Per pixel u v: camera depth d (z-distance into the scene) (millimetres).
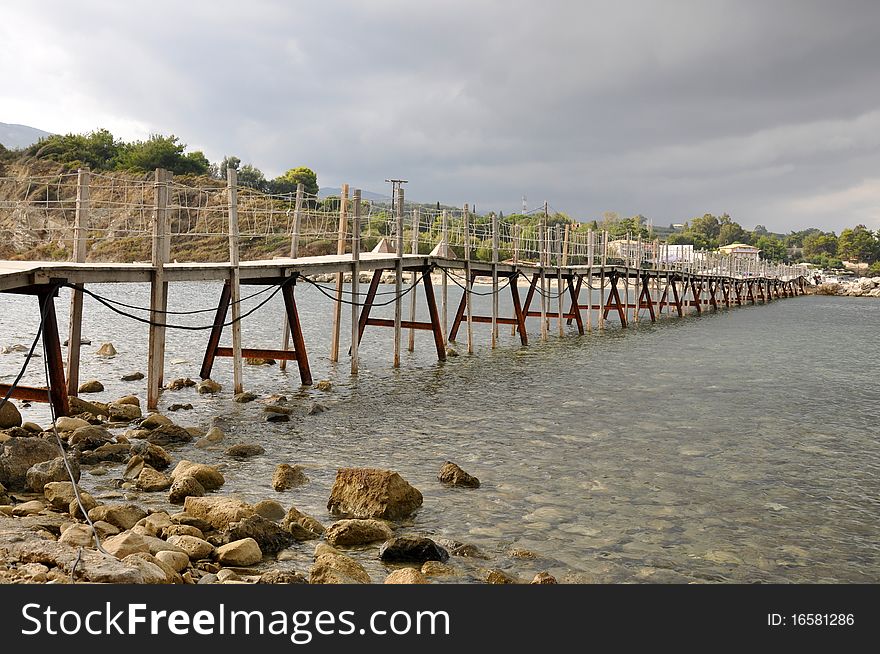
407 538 8922
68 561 7176
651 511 10938
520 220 87312
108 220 45625
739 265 85250
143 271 15250
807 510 11180
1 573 6930
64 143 92375
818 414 18438
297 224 21672
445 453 13773
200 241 49219
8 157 87562
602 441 15047
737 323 52156
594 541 9727
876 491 12172
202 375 19328
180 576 7617
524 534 9867
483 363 26094
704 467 13375
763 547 9719
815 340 39688
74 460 11773
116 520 9141
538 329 40844
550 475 12562
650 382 22844
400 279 24219
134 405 16156
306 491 11352
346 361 25500
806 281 137250
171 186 16062
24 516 9102
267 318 41344
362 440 14570
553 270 35281
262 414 16500
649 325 46375
